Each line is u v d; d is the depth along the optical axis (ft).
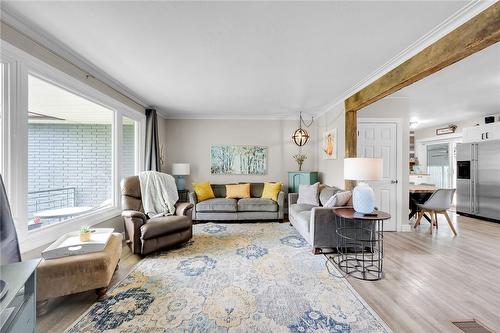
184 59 8.41
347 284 7.32
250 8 5.62
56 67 7.73
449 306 6.22
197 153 18.29
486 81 10.84
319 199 13.25
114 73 9.71
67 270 6.06
